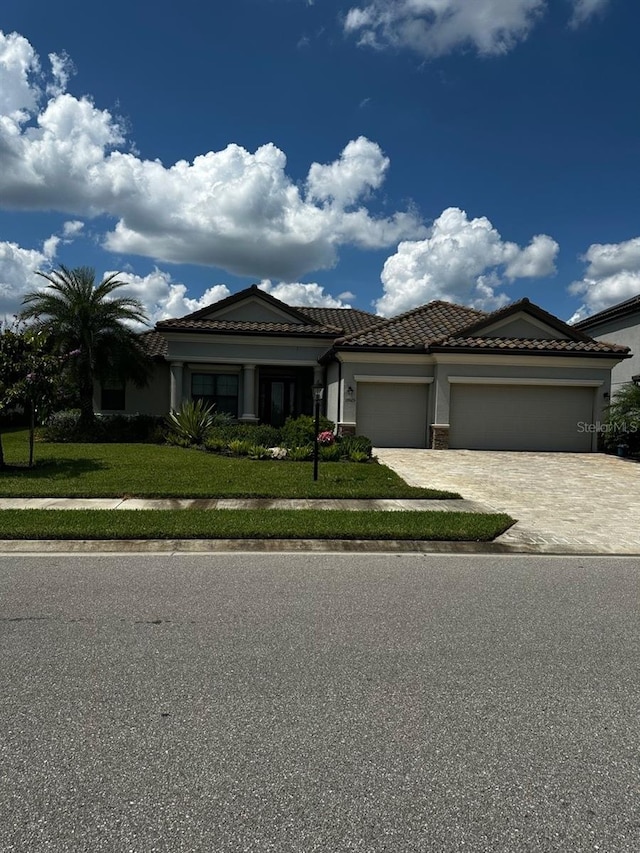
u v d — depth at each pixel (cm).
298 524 801
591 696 361
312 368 2400
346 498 1027
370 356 1939
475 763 290
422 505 989
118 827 243
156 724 321
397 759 292
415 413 1986
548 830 245
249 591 552
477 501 1045
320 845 235
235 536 753
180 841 236
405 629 463
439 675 385
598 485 1255
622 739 315
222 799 260
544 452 1922
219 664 395
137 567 633
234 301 2347
